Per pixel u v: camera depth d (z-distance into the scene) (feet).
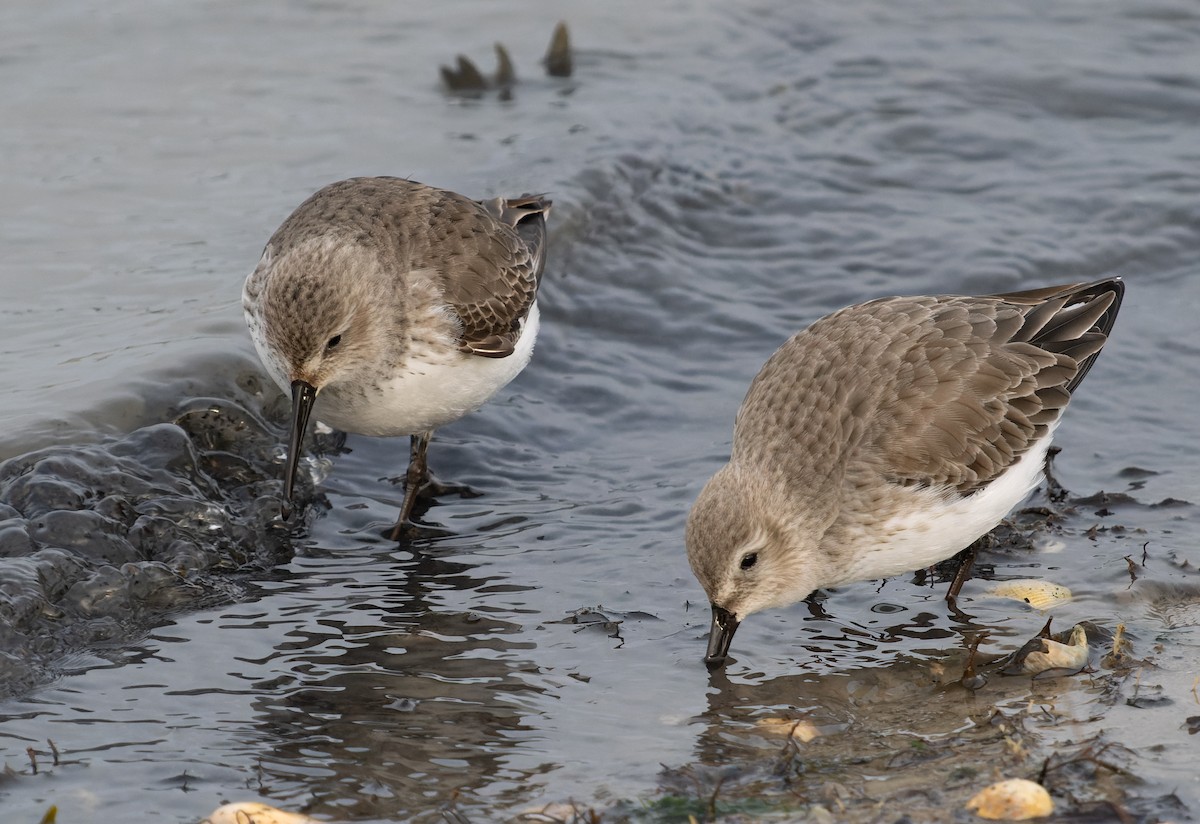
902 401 35.60
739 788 27.99
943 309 37.86
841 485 34.86
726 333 51.98
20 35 68.95
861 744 29.91
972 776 28.14
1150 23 74.33
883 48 72.18
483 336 41.01
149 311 47.65
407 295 40.06
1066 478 42.63
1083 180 61.11
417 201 42.63
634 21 74.54
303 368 38.37
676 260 55.83
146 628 34.60
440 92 66.59
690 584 37.52
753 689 32.63
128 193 56.39
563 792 27.94
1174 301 53.72
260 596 36.55
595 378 49.29
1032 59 70.64
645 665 33.65
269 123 62.69
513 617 35.78
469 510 41.81
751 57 71.51
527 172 58.80
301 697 31.71
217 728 30.27
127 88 64.90
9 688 31.53
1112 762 28.35
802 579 35.06
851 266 55.77
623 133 62.95
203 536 38.19
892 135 64.75
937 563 38.96
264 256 41.37
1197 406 46.96
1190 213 58.34
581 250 55.67
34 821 26.53
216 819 26.45
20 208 54.80
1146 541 38.96
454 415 41.81
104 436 40.09
